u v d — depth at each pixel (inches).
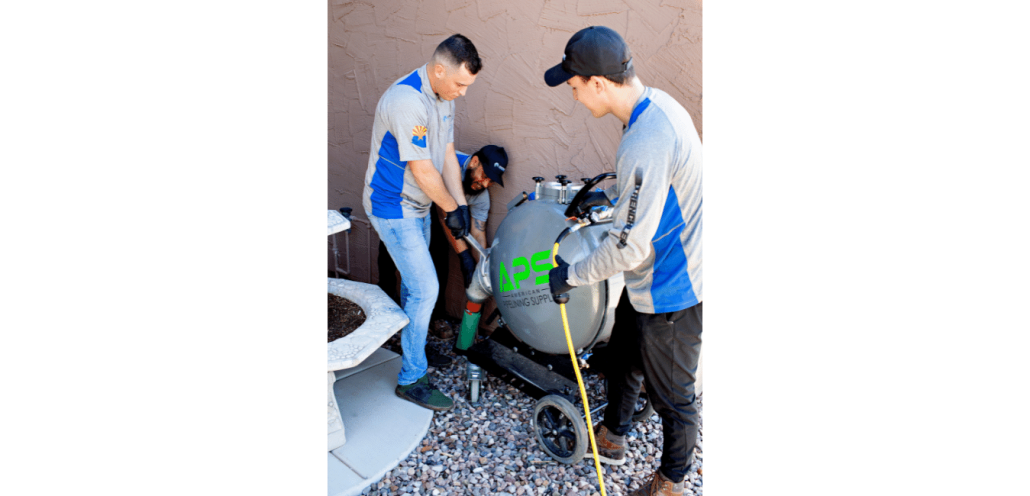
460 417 113.7
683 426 82.6
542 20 119.3
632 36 108.1
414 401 115.1
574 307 96.8
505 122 130.2
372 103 158.4
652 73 106.9
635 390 93.5
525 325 104.0
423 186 103.7
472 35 131.0
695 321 78.7
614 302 98.5
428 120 104.7
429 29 139.1
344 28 159.8
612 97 74.2
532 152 127.4
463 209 118.8
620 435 97.8
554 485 95.3
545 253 97.4
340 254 182.9
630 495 91.9
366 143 163.0
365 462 98.3
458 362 134.7
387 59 151.2
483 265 109.3
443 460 101.1
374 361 131.4
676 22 101.9
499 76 128.6
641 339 79.8
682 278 75.2
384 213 108.3
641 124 70.4
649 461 101.7
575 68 72.8
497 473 98.0
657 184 69.0
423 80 103.1
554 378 107.0
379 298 117.2
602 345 113.3
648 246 71.5
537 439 104.3
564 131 121.6
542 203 102.7
